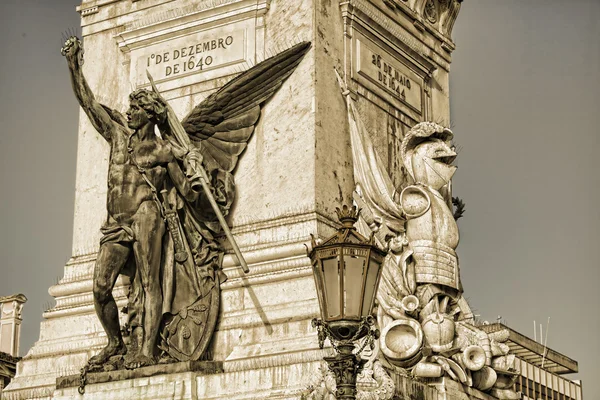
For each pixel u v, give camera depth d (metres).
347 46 21.94
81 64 21.70
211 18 22.31
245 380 19.12
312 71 21.19
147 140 20.77
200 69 22.23
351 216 15.09
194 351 20.17
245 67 21.83
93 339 21.88
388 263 20.45
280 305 20.12
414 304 20.08
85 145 23.14
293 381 18.78
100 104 21.78
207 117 21.27
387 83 22.73
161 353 20.25
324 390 17.98
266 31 21.84
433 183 21.48
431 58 24.06
